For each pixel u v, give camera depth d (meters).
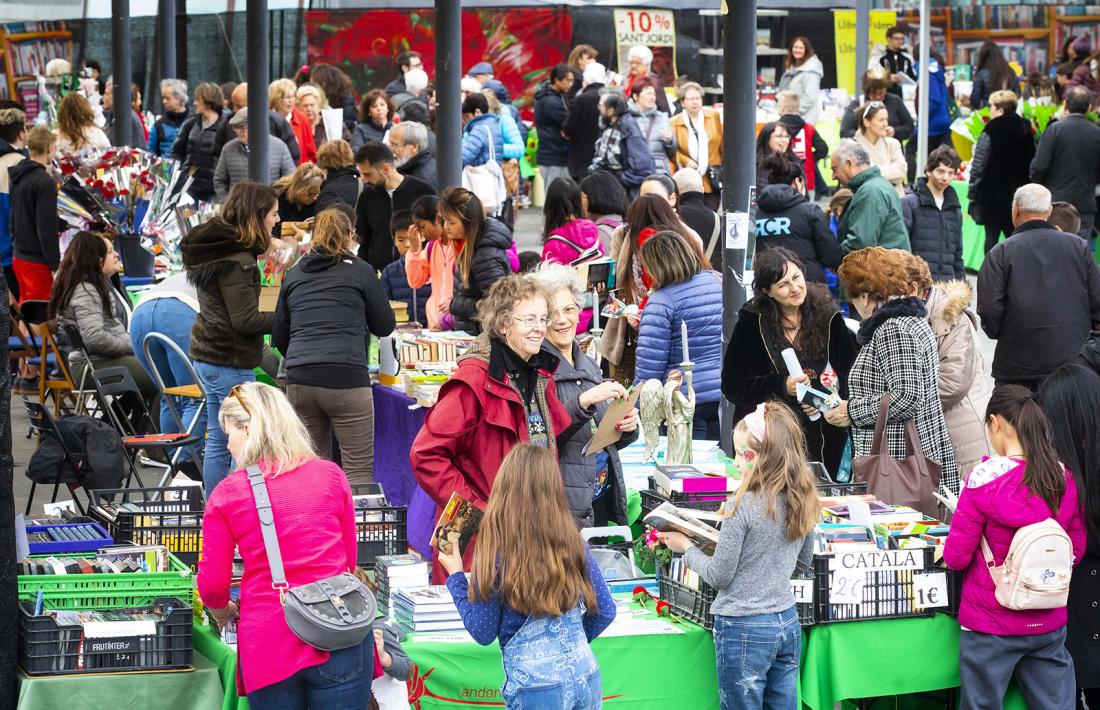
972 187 16.69
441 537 5.43
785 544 5.60
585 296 10.19
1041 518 5.82
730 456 8.69
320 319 8.47
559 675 4.89
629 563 6.39
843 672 5.94
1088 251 9.45
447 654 5.61
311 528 5.16
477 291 9.77
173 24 21.55
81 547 6.28
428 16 24.44
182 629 5.59
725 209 9.39
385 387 9.33
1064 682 6.06
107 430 9.02
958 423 7.86
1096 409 6.33
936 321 7.90
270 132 17.33
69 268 11.02
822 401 7.53
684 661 5.80
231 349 8.85
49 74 23.69
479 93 17.08
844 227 11.67
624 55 23.92
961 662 6.02
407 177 12.66
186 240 8.80
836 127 20.91
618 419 6.40
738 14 9.18
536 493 4.93
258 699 5.08
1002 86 21.95
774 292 7.77
